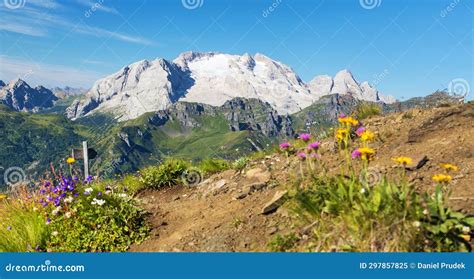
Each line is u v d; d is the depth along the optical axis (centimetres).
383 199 504
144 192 1173
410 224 490
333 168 783
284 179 841
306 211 600
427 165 707
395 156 788
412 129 869
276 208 692
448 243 483
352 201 534
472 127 820
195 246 677
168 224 850
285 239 581
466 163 680
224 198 901
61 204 880
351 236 518
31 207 896
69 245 770
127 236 795
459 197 571
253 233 650
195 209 896
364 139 598
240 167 1112
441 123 866
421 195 561
